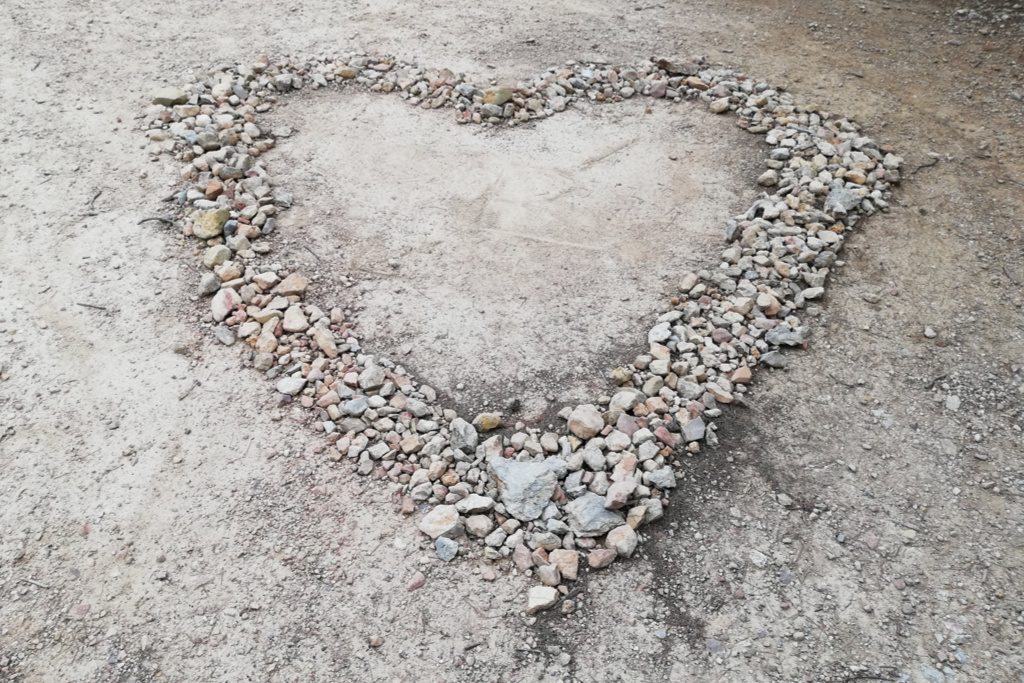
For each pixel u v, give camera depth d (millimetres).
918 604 1319
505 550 1378
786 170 2148
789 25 2811
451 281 1854
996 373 1683
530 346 1728
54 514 1392
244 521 1393
